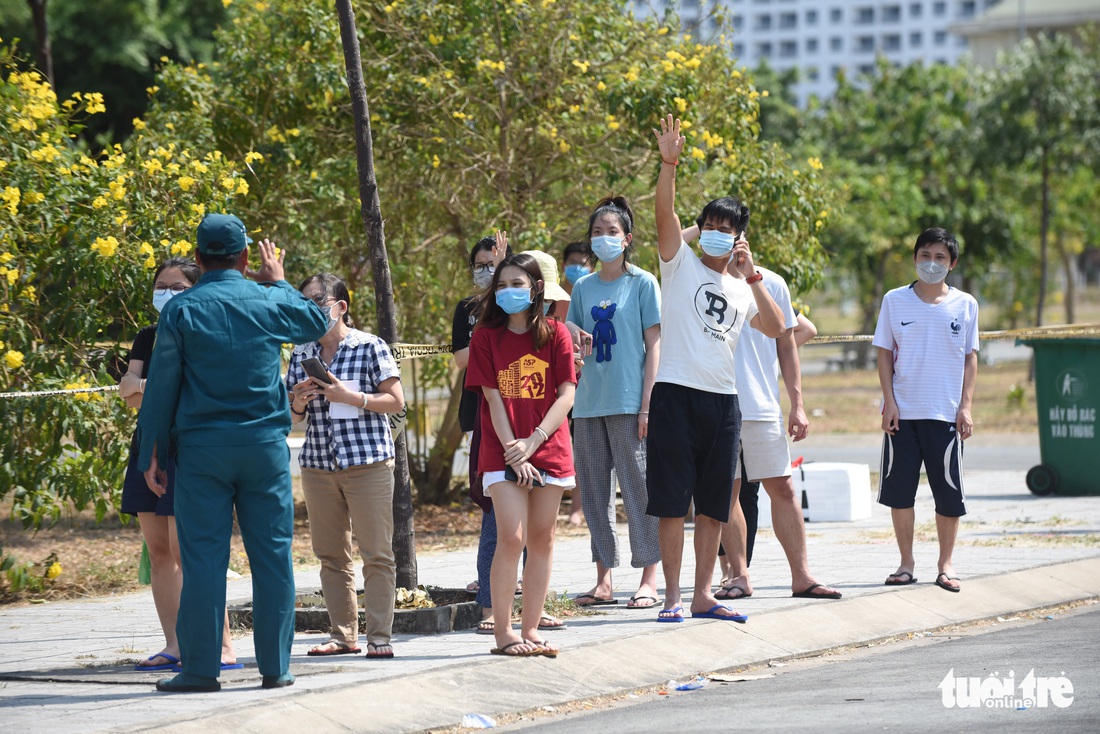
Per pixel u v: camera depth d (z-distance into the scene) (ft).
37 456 58.08
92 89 150.61
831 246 219.20
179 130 77.36
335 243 81.87
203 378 35.68
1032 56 176.76
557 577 57.77
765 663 42.80
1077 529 69.26
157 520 40.34
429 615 44.78
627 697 38.50
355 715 34.14
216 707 33.37
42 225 60.29
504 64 76.59
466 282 84.89
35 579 58.23
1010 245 225.35
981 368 239.91
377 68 77.36
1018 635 46.39
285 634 36.27
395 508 48.16
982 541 65.72
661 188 45.03
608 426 49.32
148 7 149.07
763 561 60.80
